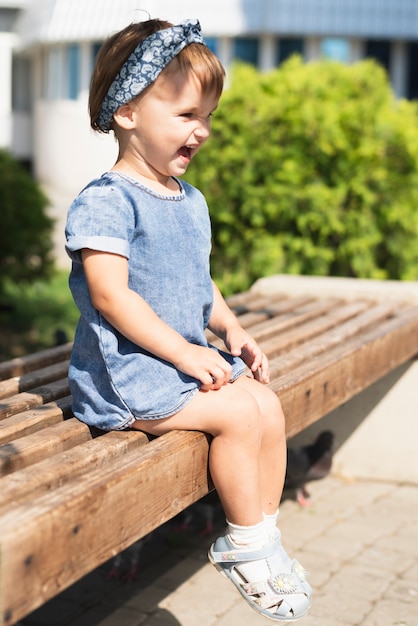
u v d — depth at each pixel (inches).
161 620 154.1
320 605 157.0
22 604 81.2
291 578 106.6
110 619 154.6
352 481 221.3
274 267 291.7
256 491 108.0
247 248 298.5
